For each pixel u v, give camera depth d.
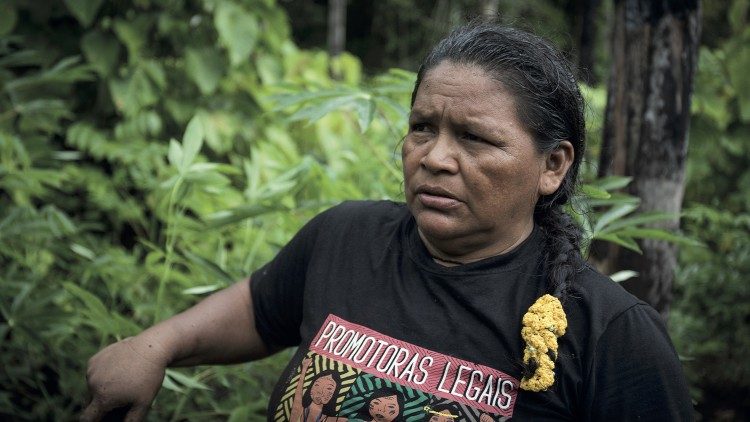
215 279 1.77
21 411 2.08
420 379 0.97
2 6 2.77
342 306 1.07
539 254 1.03
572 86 1.02
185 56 3.04
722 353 3.09
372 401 0.98
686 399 0.96
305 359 1.06
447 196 0.97
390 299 1.04
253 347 1.27
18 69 2.90
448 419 0.95
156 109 3.12
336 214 1.19
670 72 1.70
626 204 1.55
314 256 1.16
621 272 1.68
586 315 0.96
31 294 1.99
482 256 1.02
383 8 6.68
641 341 0.95
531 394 0.95
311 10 6.77
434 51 1.02
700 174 4.43
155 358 1.17
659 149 1.72
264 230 1.93
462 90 0.95
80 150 2.80
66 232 2.14
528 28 1.15
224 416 2.04
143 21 2.96
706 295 3.13
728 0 5.62
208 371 1.72
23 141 2.44
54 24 3.03
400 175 1.72
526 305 0.99
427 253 1.05
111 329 1.54
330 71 4.33
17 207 2.04
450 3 6.27
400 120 1.77
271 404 1.08
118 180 2.71
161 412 1.94
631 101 1.73
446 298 1.01
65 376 1.99
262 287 1.25
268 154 2.49
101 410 1.16
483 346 0.98
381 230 1.12
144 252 2.83
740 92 2.35
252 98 3.21
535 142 0.98
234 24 3.00
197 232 1.89
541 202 1.06
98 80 3.03
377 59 6.82
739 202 4.52
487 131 0.94
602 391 0.95
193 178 1.57
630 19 1.72
